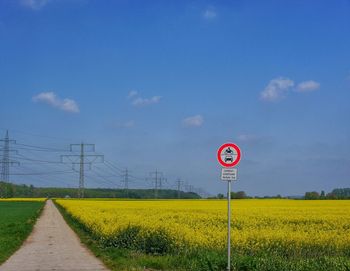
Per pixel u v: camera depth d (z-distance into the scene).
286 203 67.06
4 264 17.38
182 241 19.75
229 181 14.96
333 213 40.22
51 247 23.33
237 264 15.61
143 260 17.05
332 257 16.73
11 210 68.38
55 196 191.88
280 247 19.06
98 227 26.86
